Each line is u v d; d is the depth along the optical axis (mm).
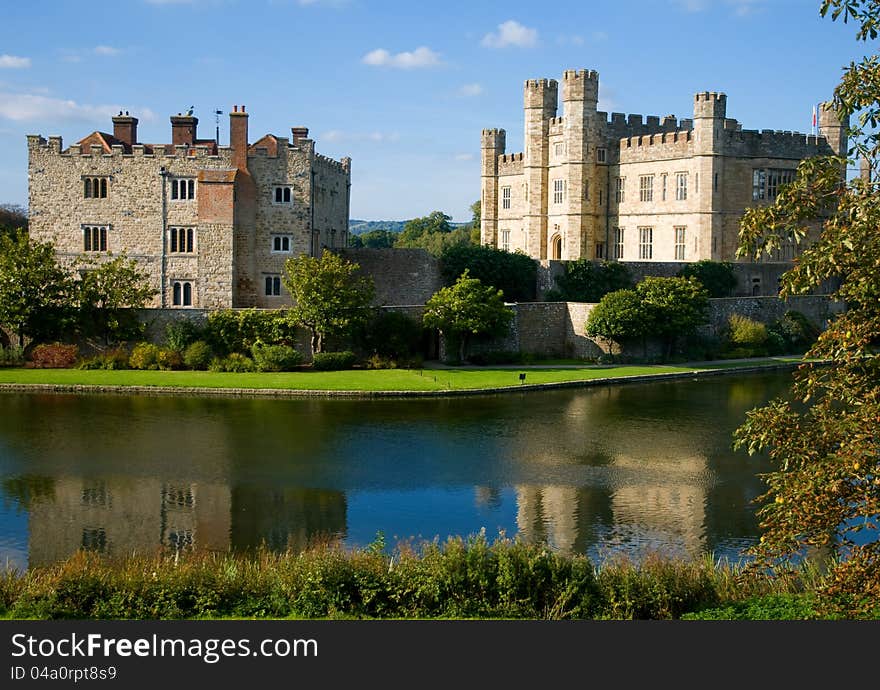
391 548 29766
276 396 55531
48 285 63938
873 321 19719
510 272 81312
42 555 28516
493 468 39812
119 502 34156
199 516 32781
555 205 94812
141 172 70375
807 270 19734
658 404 55438
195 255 70375
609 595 22969
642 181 90500
